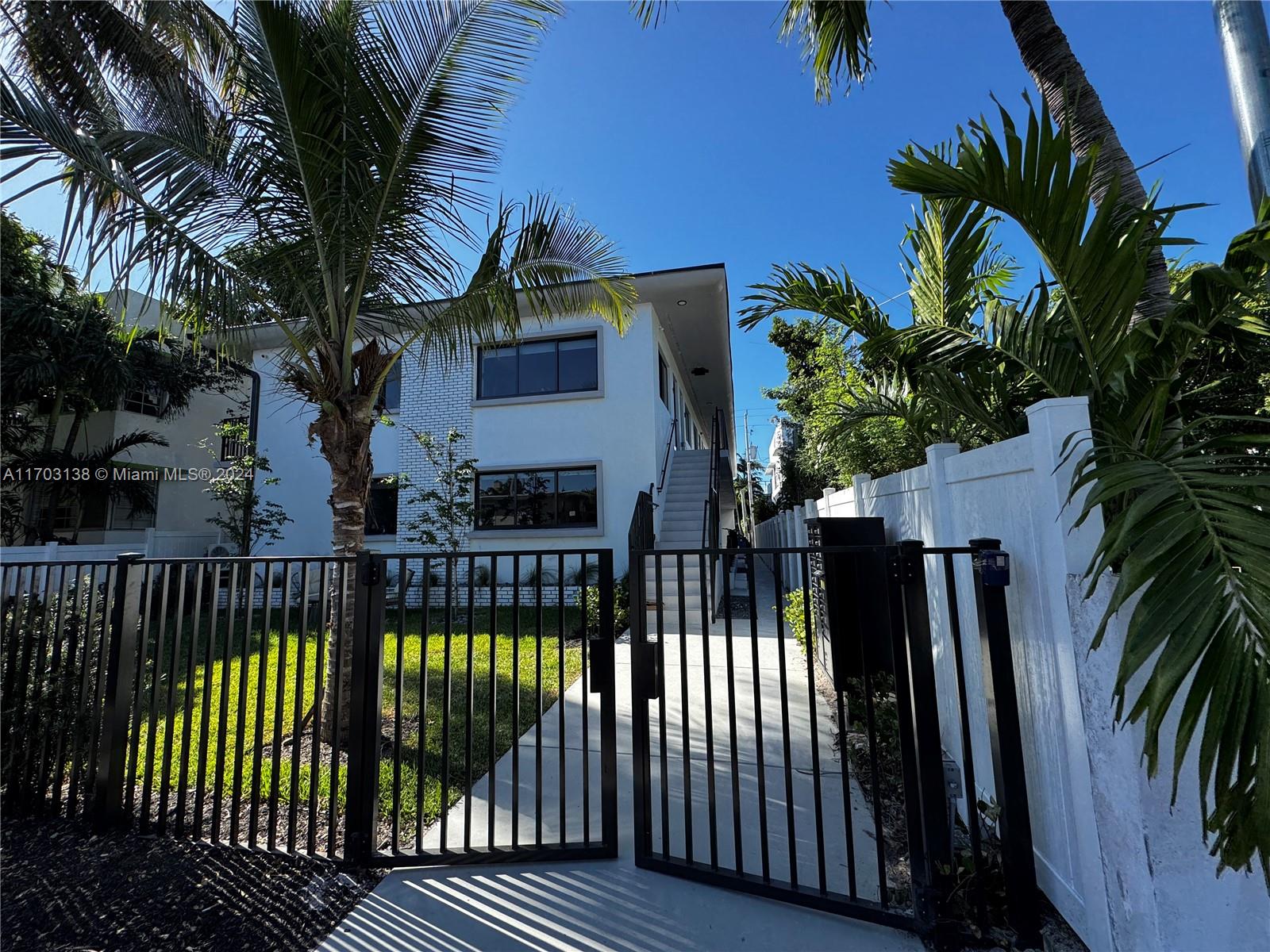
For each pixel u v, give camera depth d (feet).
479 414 35.76
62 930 6.93
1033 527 6.66
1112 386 7.93
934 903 6.43
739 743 12.60
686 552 8.00
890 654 11.82
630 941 6.56
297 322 14.20
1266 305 7.36
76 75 11.39
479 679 17.76
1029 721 7.02
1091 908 5.94
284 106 10.69
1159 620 3.99
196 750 12.77
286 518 36.96
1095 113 9.58
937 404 12.18
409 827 9.42
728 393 60.03
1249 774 3.51
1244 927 5.13
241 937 6.77
